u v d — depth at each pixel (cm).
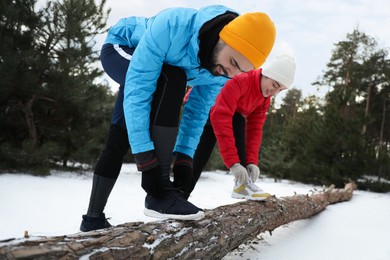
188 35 133
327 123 963
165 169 136
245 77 214
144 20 167
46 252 90
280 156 1057
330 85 1911
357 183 922
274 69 209
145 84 133
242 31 122
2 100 659
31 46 667
